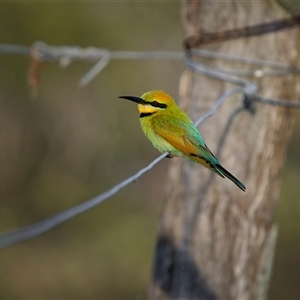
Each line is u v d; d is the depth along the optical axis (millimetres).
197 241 7672
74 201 16797
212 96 7684
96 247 16422
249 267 7715
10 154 16656
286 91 7617
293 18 7496
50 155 16906
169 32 16547
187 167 7707
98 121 16688
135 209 17250
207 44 7707
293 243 15609
